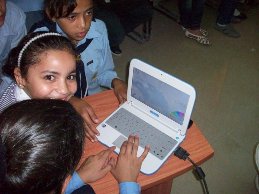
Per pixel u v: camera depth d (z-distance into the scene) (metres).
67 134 0.52
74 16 1.13
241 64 2.54
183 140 1.05
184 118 0.97
